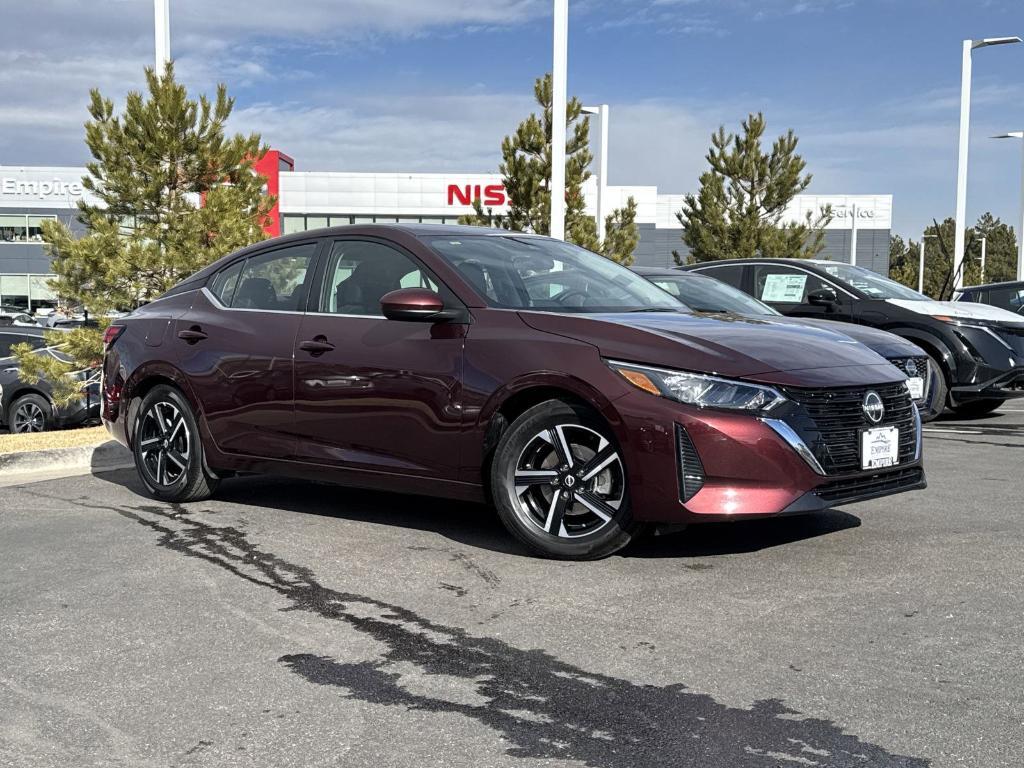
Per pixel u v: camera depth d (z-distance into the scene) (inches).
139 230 395.2
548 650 134.6
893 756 102.8
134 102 401.7
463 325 190.5
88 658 133.9
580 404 175.8
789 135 861.2
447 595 159.6
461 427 186.9
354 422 202.1
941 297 620.1
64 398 411.8
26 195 2278.5
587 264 224.4
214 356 225.5
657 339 173.9
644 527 173.2
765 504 164.1
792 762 102.0
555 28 508.7
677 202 2345.0
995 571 168.1
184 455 234.4
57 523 215.5
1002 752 103.3
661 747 105.7
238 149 414.0
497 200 2049.7
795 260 441.1
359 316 206.4
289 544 193.6
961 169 868.6
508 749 105.7
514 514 181.2
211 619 149.3
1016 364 388.8
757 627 141.9
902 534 193.8
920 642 135.0
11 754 106.3
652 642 136.8
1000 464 282.7
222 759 104.5
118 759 104.9
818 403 169.5
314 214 2063.2
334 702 118.6
